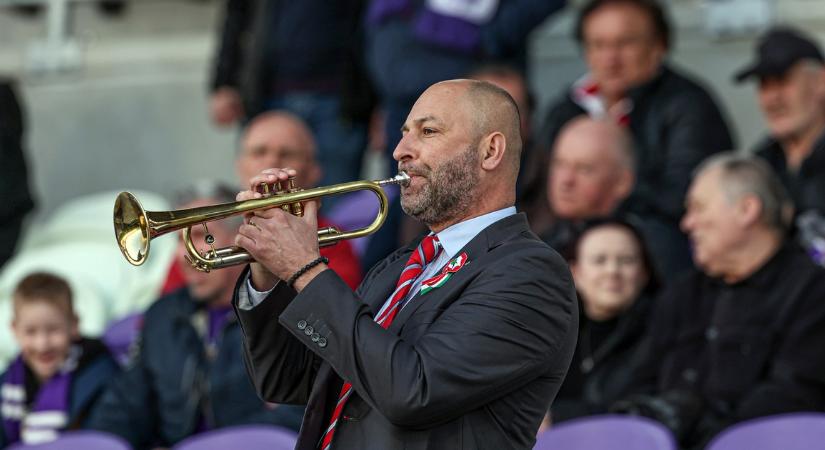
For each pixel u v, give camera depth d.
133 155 34.41
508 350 11.05
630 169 22.83
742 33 29.23
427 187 11.77
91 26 35.00
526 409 11.44
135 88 34.38
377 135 29.70
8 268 28.86
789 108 23.05
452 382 10.80
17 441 22.67
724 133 24.12
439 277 11.61
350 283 21.62
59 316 22.72
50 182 34.84
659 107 24.12
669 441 16.66
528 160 23.55
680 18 29.84
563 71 30.45
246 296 11.94
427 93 12.03
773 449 16.41
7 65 35.28
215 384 21.05
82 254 28.78
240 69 30.25
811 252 21.36
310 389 12.28
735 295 19.02
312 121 29.38
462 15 26.89
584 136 22.59
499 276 11.30
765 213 18.84
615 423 17.38
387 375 10.74
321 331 11.03
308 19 29.08
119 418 21.75
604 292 20.20
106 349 23.28
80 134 34.69
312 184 24.02
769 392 18.19
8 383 22.92
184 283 25.30
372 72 28.02
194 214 11.27
